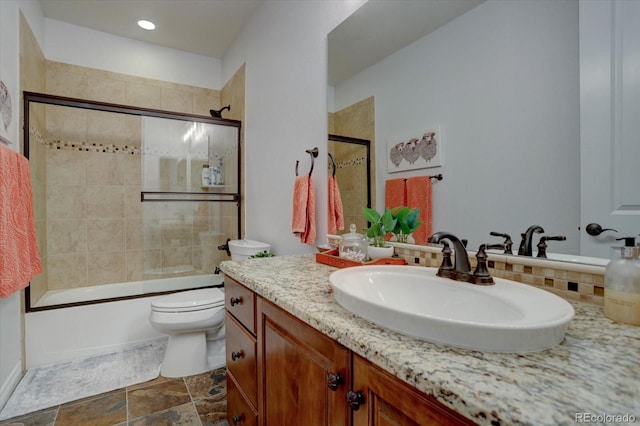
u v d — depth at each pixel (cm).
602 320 70
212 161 308
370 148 151
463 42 113
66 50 276
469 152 111
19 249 161
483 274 84
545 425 37
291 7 208
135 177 301
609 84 79
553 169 90
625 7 77
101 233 287
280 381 99
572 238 86
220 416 160
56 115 269
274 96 232
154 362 214
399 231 135
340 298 82
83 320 224
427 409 50
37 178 238
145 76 310
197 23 279
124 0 246
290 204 213
